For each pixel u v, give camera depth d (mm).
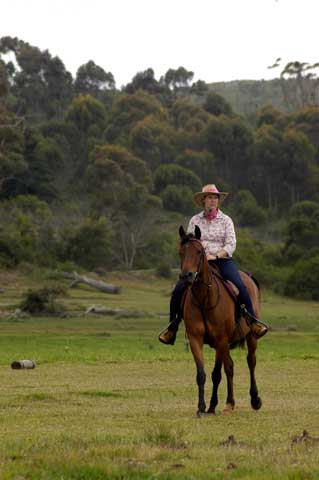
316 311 64250
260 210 111562
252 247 87750
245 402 13773
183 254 12062
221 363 12523
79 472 7617
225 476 7578
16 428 10562
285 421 11266
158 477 7438
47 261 80812
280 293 76750
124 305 64125
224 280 12625
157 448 8758
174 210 108812
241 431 10383
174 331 12859
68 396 14055
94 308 58625
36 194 102688
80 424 10922
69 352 27625
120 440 9242
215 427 10711
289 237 88125
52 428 10570
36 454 8320
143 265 89625
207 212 12875
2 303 61938
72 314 56562
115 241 90750
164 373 19031
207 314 12203
